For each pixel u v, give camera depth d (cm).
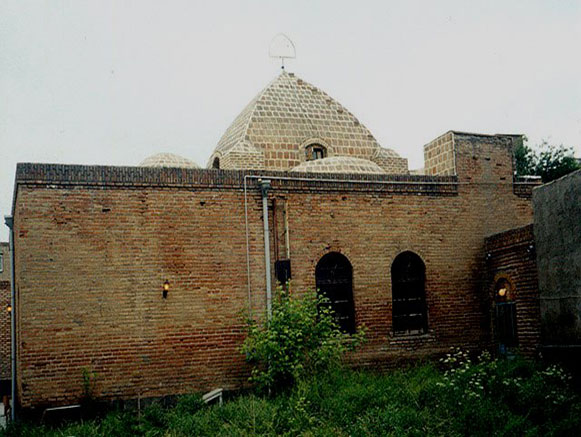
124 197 1414
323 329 1450
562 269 1414
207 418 1238
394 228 1647
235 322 1471
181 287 1438
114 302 1384
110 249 1394
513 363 1455
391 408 1199
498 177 1770
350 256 1597
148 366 1395
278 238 1535
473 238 1720
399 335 1633
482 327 1698
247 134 2011
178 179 1456
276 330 1408
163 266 1428
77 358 1347
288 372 1426
